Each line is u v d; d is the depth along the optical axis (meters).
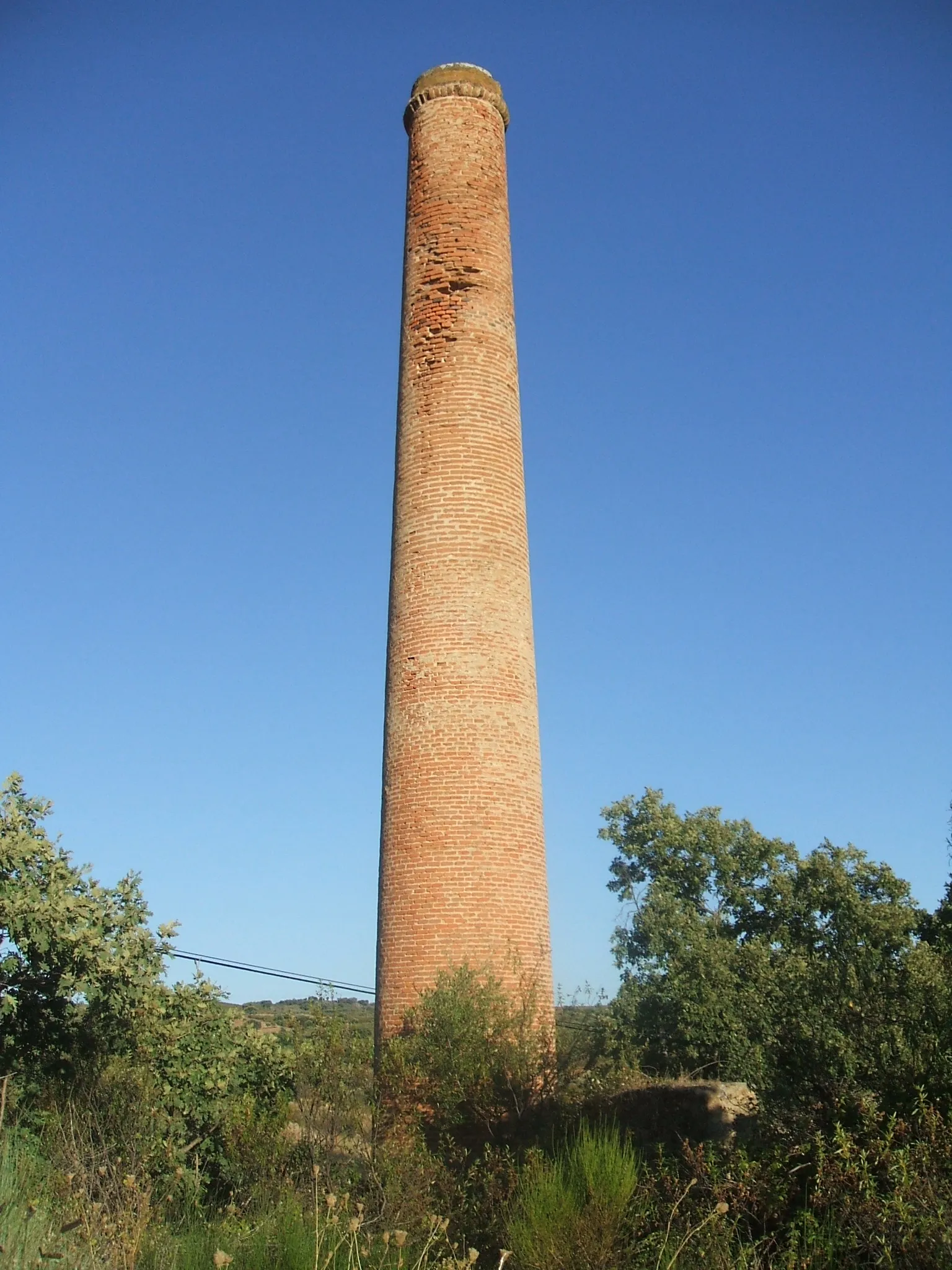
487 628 19.48
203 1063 17.08
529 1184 11.38
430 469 20.33
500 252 21.92
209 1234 11.59
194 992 18.02
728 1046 25.44
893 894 36.16
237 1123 15.43
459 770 18.70
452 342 20.97
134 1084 16.39
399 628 19.88
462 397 20.61
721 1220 10.30
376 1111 15.41
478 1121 15.63
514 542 20.34
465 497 20.06
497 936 18.02
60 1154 13.65
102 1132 14.38
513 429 21.08
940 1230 8.96
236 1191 14.67
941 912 28.59
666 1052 30.42
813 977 13.02
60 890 16.09
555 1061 16.47
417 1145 14.42
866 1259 9.60
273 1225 11.37
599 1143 11.88
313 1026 17.34
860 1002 12.35
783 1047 12.59
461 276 21.34
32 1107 15.91
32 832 16.72
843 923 34.28
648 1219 10.92
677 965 30.11
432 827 18.50
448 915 18.03
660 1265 9.89
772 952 26.80
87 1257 10.19
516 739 19.17
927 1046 11.48
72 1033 17.03
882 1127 11.05
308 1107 16.09
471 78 22.62
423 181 22.22
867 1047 11.87
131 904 17.14
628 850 40.31
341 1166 14.45
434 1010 16.33
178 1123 15.88
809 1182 10.90
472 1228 12.34
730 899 38.69
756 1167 11.10
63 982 15.52
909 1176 9.61
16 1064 16.28
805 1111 11.91
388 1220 12.20
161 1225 12.27
